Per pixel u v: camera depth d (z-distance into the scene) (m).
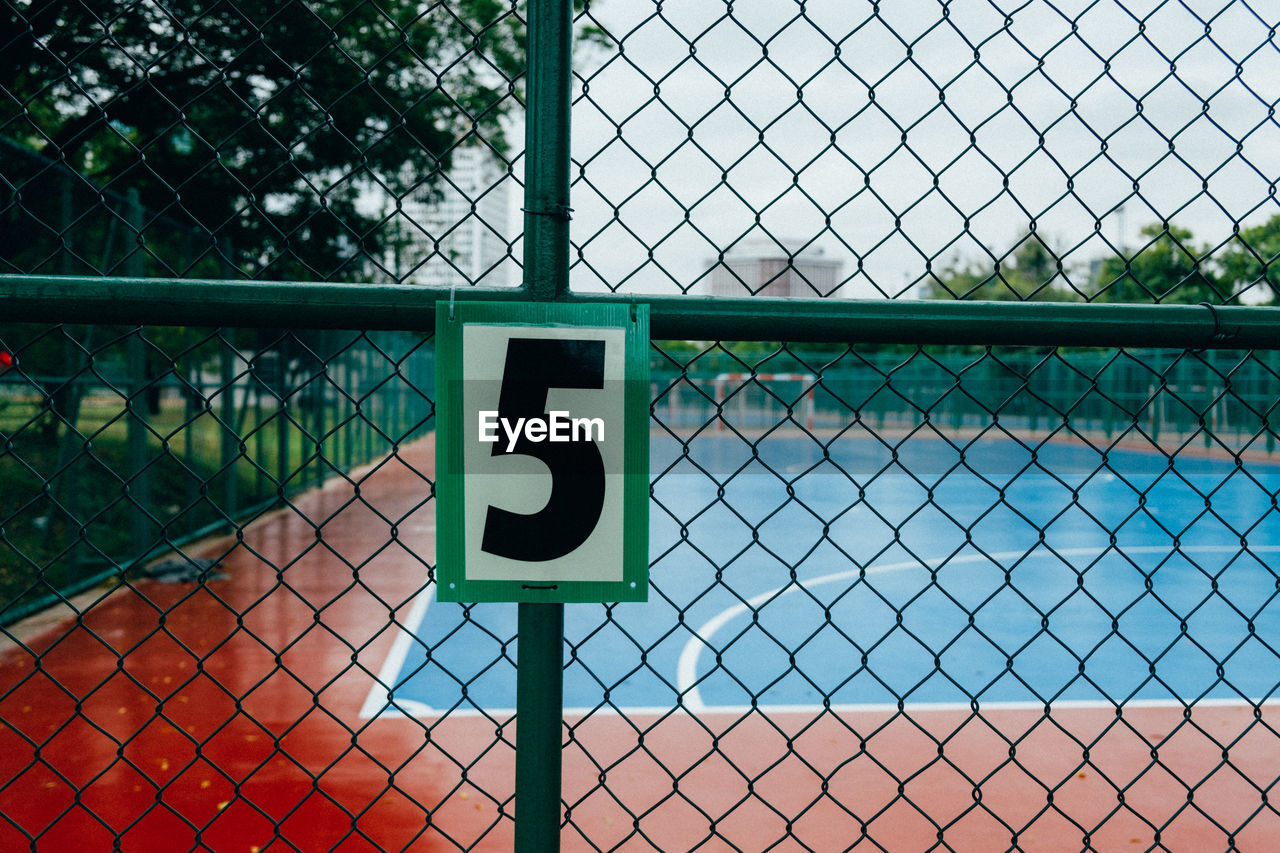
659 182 1.82
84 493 9.77
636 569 1.63
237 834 4.16
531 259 1.67
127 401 1.80
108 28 1.79
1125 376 31.61
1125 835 4.23
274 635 7.95
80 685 6.41
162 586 9.78
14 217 7.30
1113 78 1.95
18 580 8.30
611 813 4.42
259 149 7.55
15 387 8.55
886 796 4.66
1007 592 10.29
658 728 5.67
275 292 1.66
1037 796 4.66
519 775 1.69
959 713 5.98
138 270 9.70
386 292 1.67
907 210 1.89
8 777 4.77
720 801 4.58
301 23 6.55
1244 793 4.69
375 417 26.30
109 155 11.84
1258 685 6.72
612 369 1.63
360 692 6.35
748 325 1.74
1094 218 1.95
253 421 15.41
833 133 1.87
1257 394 27.70
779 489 21.84
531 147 1.67
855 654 7.60
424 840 4.12
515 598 1.62
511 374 1.62
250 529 14.74
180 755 5.10
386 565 11.63
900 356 40.16
